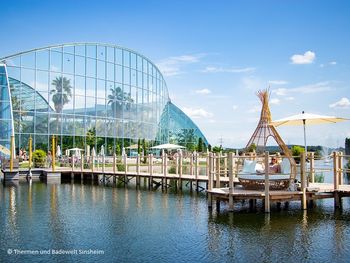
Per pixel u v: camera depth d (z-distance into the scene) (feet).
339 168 63.31
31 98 146.61
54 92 152.35
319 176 92.07
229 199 56.44
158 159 160.56
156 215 56.95
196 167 84.69
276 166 62.08
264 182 59.62
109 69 169.89
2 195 78.84
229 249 40.09
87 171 110.01
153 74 195.93
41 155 126.31
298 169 62.59
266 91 65.82
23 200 71.87
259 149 65.05
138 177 97.25
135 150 177.58
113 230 48.11
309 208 60.59
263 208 60.85
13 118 141.79
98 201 70.59
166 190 87.76
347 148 139.33
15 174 107.86
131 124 177.88
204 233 46.24
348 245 40.98
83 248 40.78
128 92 177.58
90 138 160.76
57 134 151.43
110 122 168.45
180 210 60.80
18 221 53.21
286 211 58.08
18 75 144.87
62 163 128.06
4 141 138.21
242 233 45.98
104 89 167.32
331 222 50.80
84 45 162.09
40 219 54.54
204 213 57.93
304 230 46.93
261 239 43.39
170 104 225.76
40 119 147.84
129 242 42.88
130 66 179.11
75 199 73.20
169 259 37.32
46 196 77.36
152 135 193.47
